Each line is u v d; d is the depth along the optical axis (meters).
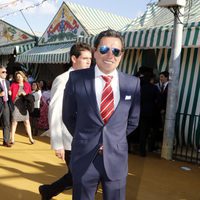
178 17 7.06
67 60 11.50
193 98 7.88
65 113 2.79
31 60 13.63
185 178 5.91
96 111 2.57
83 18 13.01
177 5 6.90
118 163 2.62
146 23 9.76
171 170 6.38
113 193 2.65
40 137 9.06
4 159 6.47
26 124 8.07
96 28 12.82
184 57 8.12
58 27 13.84
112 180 2.61
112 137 2.59
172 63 7.22
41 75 14.70
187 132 7.78
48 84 13.23
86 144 2.59
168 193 5.08
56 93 3.58
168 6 7.05
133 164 6.69
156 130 7.91
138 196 4.86
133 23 10.10
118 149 2.62
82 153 2.61
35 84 9.74
